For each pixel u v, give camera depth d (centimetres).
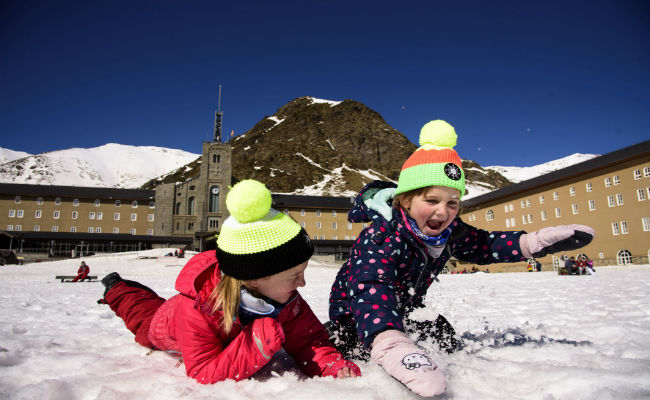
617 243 5059
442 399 156
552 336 317
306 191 17225
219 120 9712
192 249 8119
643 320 399
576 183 5678
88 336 349
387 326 185
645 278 1603
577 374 175
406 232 212
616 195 5106
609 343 271
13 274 3453
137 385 188
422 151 214
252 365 186
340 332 243
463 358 223
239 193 175
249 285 186
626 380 167
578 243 228
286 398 161
